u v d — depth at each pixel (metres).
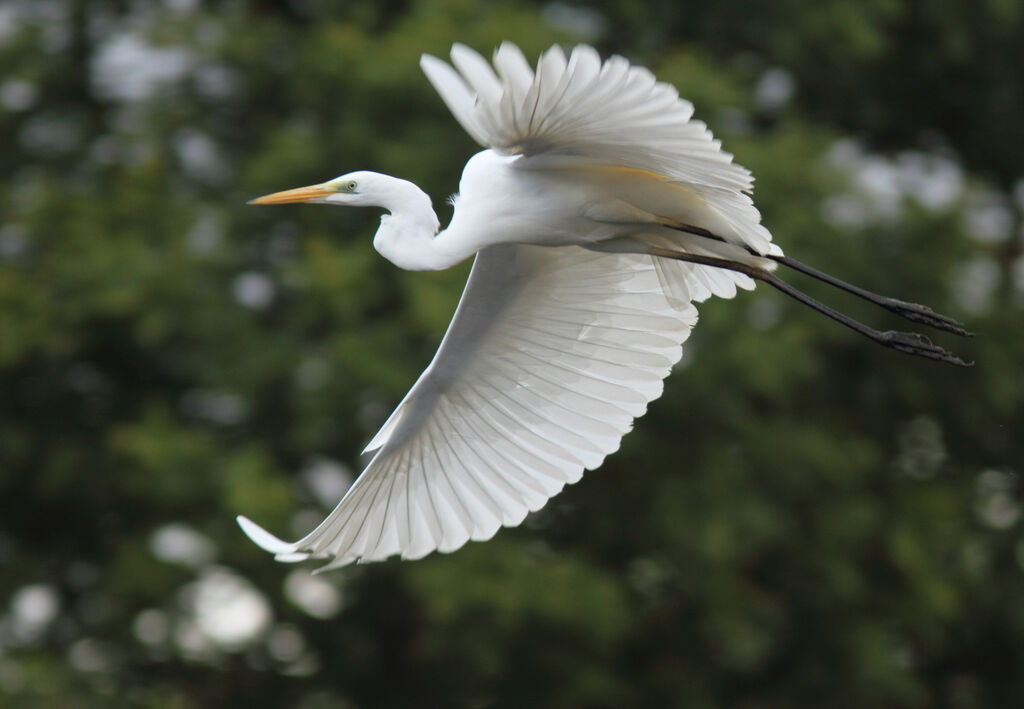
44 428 14.09
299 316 12.33
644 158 6.04
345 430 12.24
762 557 13.06
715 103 12.45
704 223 6.45
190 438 12.73
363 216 12.94
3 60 14.86
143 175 13.64
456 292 11.47
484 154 6.43
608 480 12.73
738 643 11.97
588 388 7.15
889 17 15.02
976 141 17.69
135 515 14.12
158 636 13.47
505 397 7.17
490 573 11.60
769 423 12.82
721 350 11.77
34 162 14.91
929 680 15.77
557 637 12.52
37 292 12.96
